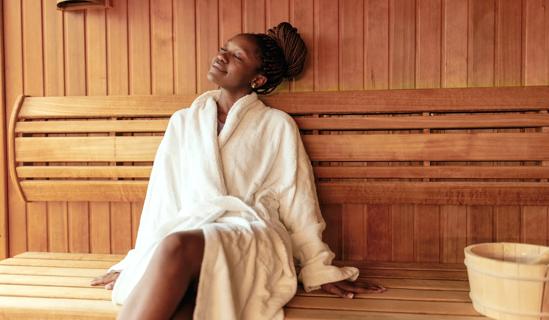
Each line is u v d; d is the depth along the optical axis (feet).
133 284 3.93
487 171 5.19
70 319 3.99
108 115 5.73
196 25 5.75
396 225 5.53
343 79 5.53
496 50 5.32
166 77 5.82
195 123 4.90
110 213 6.00
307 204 4.75
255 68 5.05
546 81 5.26
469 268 3.96
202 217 4.25
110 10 5.90
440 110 5.23
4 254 6.21
